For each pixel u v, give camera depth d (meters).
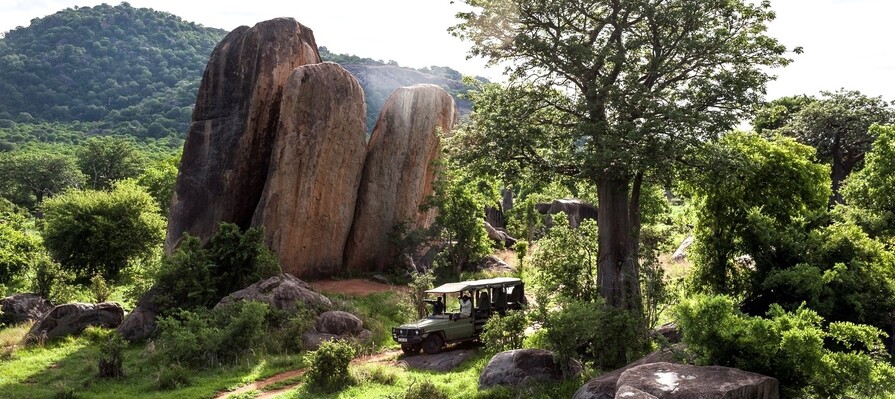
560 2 17.91
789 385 10.63
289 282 22.62
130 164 94.94
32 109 175.12
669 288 17.45
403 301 23.86
